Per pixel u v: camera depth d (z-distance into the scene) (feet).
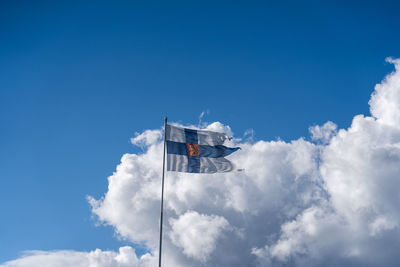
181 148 91.61
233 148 94.94
